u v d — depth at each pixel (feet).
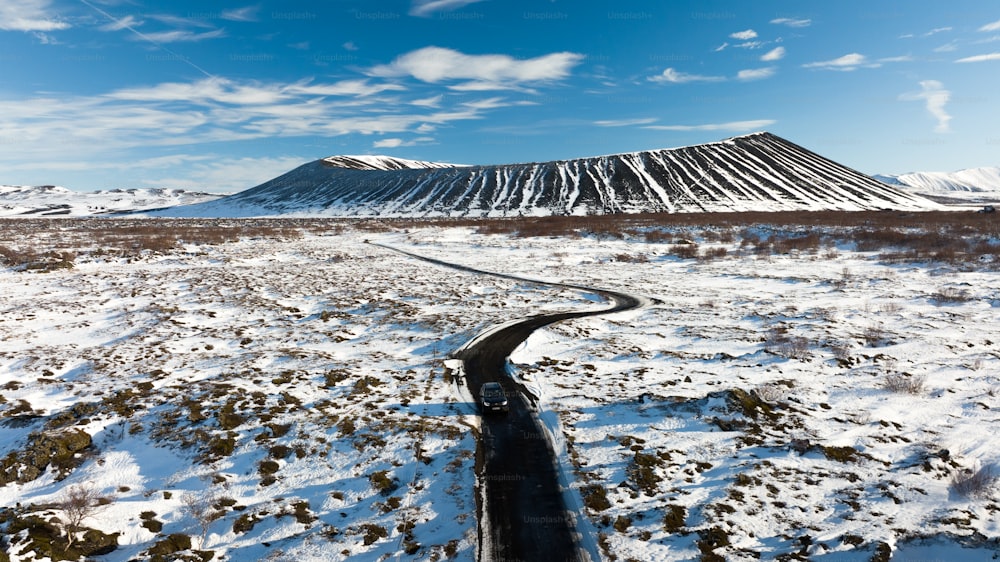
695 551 38.29
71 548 38.22
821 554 37.37
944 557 36.35
